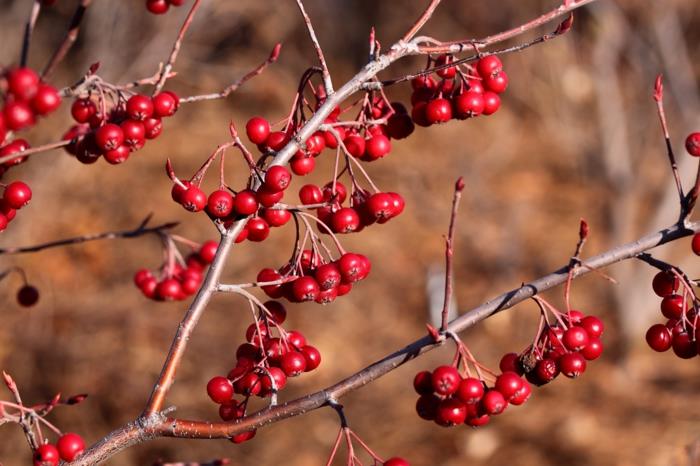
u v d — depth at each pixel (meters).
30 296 4.20
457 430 8.45
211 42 14.05
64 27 11.08
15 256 9.70
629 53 10.36
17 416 2.63
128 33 10.08
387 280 11.00
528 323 10.06
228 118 14.41
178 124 14.20
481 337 9.90
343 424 2.53
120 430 2.60
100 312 9.25
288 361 2.75
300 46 15.60
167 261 4.13
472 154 14.09
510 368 2.62
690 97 9.83
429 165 13.82
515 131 14.77
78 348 8.70
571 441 8.25
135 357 8.78
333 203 2.69
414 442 8.31
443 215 12.46
